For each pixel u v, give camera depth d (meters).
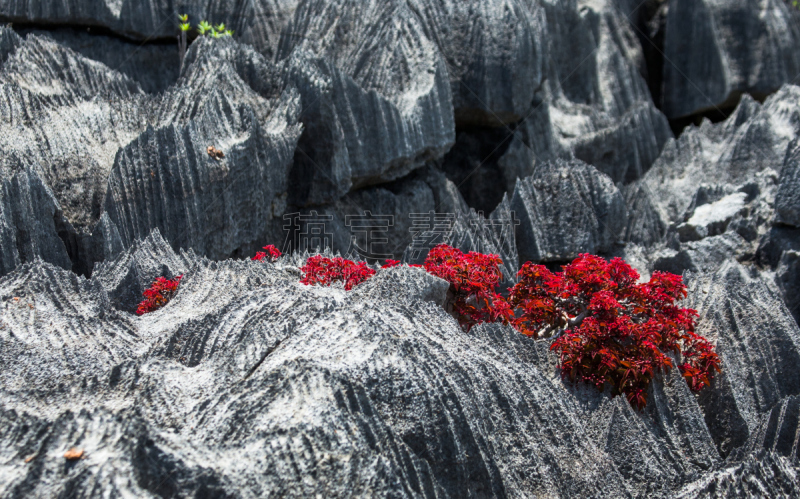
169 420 4.50
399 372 5.12
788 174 14.12
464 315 8.66
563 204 16.30
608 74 27.28
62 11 18.06
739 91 28.55
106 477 3.72
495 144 22.33
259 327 5.70
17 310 6.57
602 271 8.30
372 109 17.30
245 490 3.86
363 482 4.11
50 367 5.37
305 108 16.06
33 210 10.54
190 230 12.68
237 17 21.06
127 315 7.17
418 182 19.50
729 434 8.12
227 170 13.43
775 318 9.51
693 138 21.08
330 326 5.67
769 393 8.93
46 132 12.37
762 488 5.88
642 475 6.22
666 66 30.38
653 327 7.50
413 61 19.67
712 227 15.90
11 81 13.27
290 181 16.52
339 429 4.41
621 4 30.23
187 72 15.61
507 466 5.38
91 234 11.24
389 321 6.02
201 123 13.47
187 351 5.72
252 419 4.52
